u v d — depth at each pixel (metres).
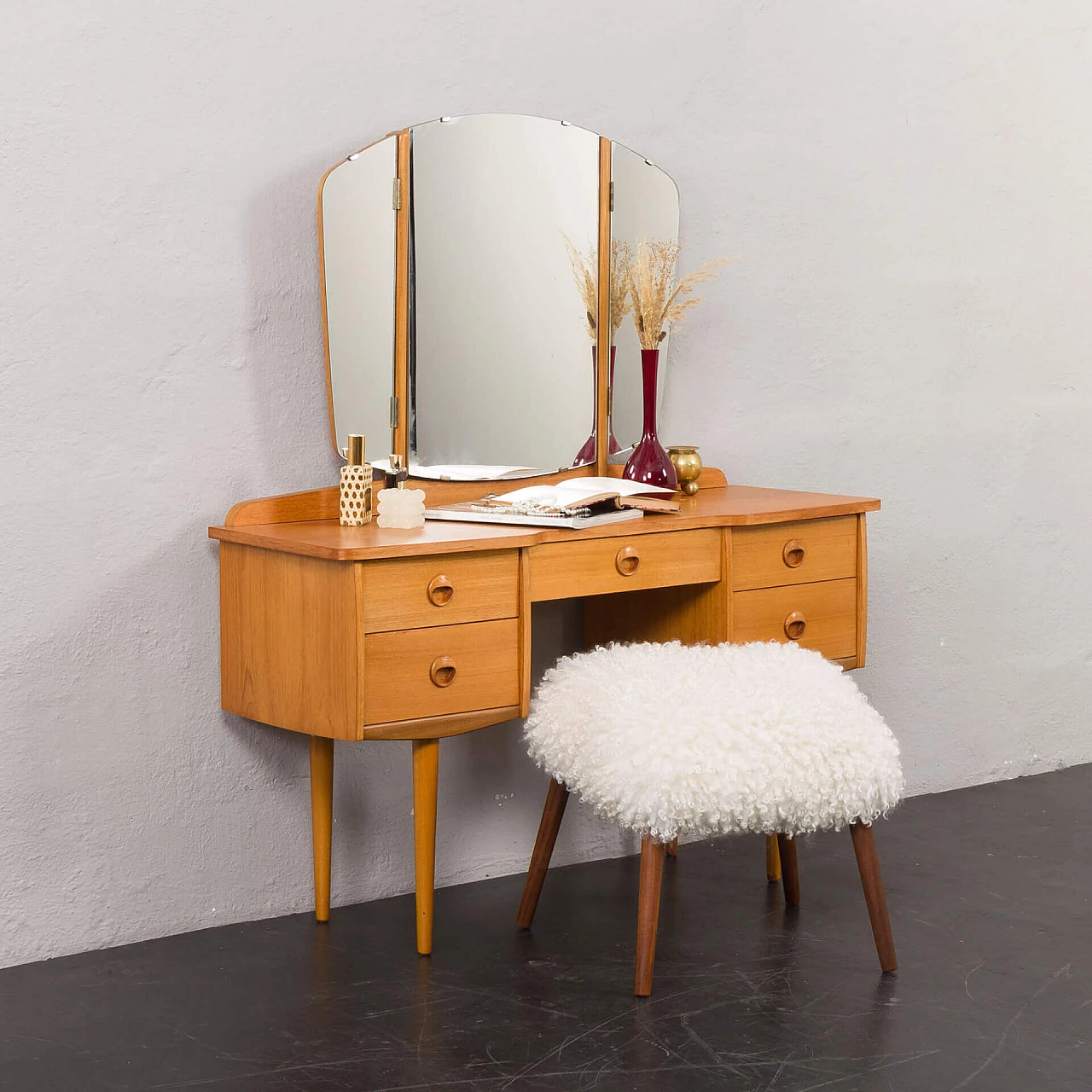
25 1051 1.91
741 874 2.66
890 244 3.09
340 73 2.38
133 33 2.18
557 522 2.21
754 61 2.86
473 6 2.50
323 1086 1.80
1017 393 3.32
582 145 2.58
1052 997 2.07
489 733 2.66
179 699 2.32
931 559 3.23
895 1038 1.93
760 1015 2.01
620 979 2.15
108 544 2.23
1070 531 3.44
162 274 2.24
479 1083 1.81
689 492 2.66
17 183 2.11
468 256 2.48
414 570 2.04
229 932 2.36
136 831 2.30
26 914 2.21
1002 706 3.37
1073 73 3.31
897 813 3.07
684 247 2.81
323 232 2.33
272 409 2.37
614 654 2.20
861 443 3.11
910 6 3.06
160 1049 1.91
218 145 2.27
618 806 1.98
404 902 2.54
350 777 2.51
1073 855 2.76
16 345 2.13
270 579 2.16
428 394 2.46
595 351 2.63
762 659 2.14
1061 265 3.35
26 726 2.19
